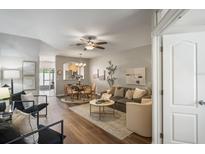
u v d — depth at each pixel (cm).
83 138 267
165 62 214
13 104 339
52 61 1049
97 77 848
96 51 661
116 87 576
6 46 424
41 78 1064
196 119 198
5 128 161
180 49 206
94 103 410
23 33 359
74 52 698
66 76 874
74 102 619
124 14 249
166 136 213
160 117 222
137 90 471
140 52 547
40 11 236
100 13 245
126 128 317
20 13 243
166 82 213
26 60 504
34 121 174
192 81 199
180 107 205
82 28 323
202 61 195
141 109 276
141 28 325
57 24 297
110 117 400
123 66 637
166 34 214
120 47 562
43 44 488
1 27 313
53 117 402
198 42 197
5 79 461
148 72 515
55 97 755
